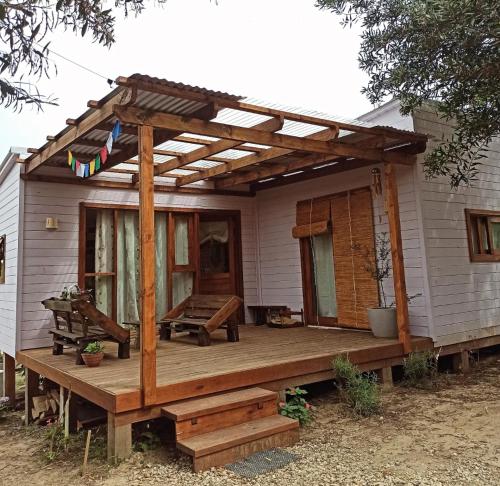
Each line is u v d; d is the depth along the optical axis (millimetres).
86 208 6746
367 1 5516
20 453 4277
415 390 5289
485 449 3402
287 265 8125
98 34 2672
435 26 4246
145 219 3721
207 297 6426
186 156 6176
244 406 3758
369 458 3322
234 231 8555
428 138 5875
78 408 4652
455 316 6293
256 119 5102
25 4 2297
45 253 6273
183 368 4277
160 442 3717
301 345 5590
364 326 6773
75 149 5594
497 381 5656
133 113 3836
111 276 6965
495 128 4688
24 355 5672
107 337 4973
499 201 7320
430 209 6246
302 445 3623
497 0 3783
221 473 3133
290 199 8094
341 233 7180
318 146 5137
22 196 6152
